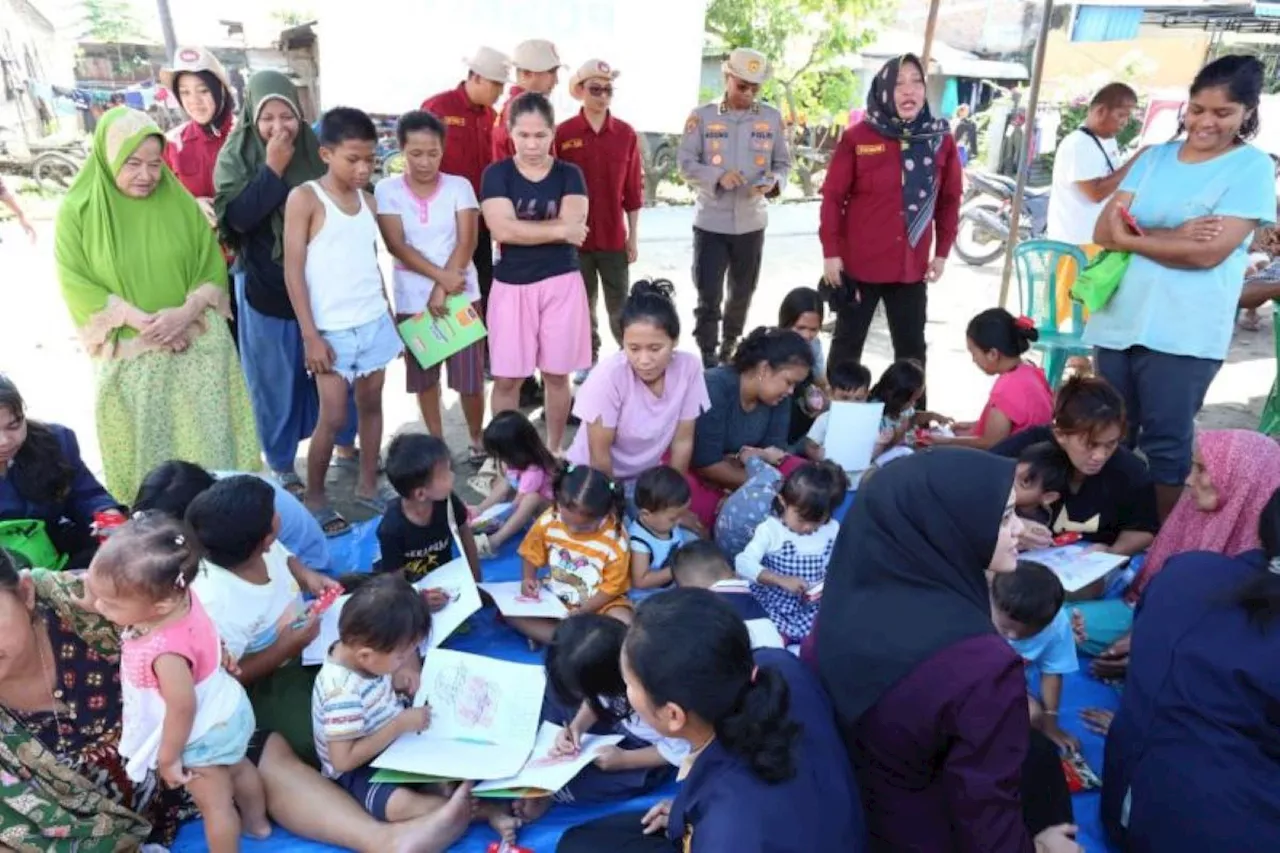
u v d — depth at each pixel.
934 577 1.82
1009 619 2.52
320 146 3.66
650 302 3.26
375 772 2.40
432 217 4.08
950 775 1.72
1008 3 17.78
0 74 12.59
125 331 3.45
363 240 3.75
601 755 2.45
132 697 2.07
